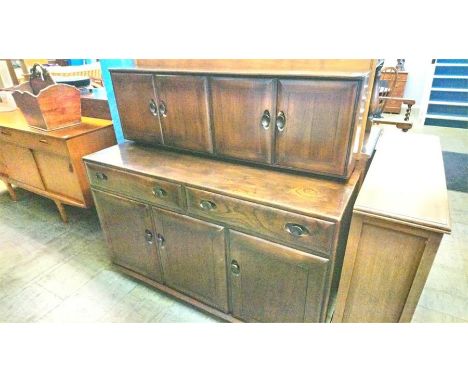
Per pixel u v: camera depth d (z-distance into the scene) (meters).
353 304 1.09
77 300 1.63
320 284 1.04
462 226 2.13
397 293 1.00
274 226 1.03
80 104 1.95
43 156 1.97
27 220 2.37
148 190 1.30
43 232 2.22
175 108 1.31
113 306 1.59
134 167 1.32
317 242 0.97
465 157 3.28
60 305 1.60
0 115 2.29
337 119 0.99
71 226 2.28
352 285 1.06
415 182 1.05
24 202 2.63
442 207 0.90
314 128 1.04
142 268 1.61
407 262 0.93
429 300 1.56
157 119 1.39
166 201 1.28
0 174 2.51
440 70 4.35
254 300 1.25
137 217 1.44
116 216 1.53
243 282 1.24
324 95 0.97
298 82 1.00
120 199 1.44
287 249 1.04
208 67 1.27
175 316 1.52
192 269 1.38
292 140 1.10
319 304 1.08
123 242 1.60
